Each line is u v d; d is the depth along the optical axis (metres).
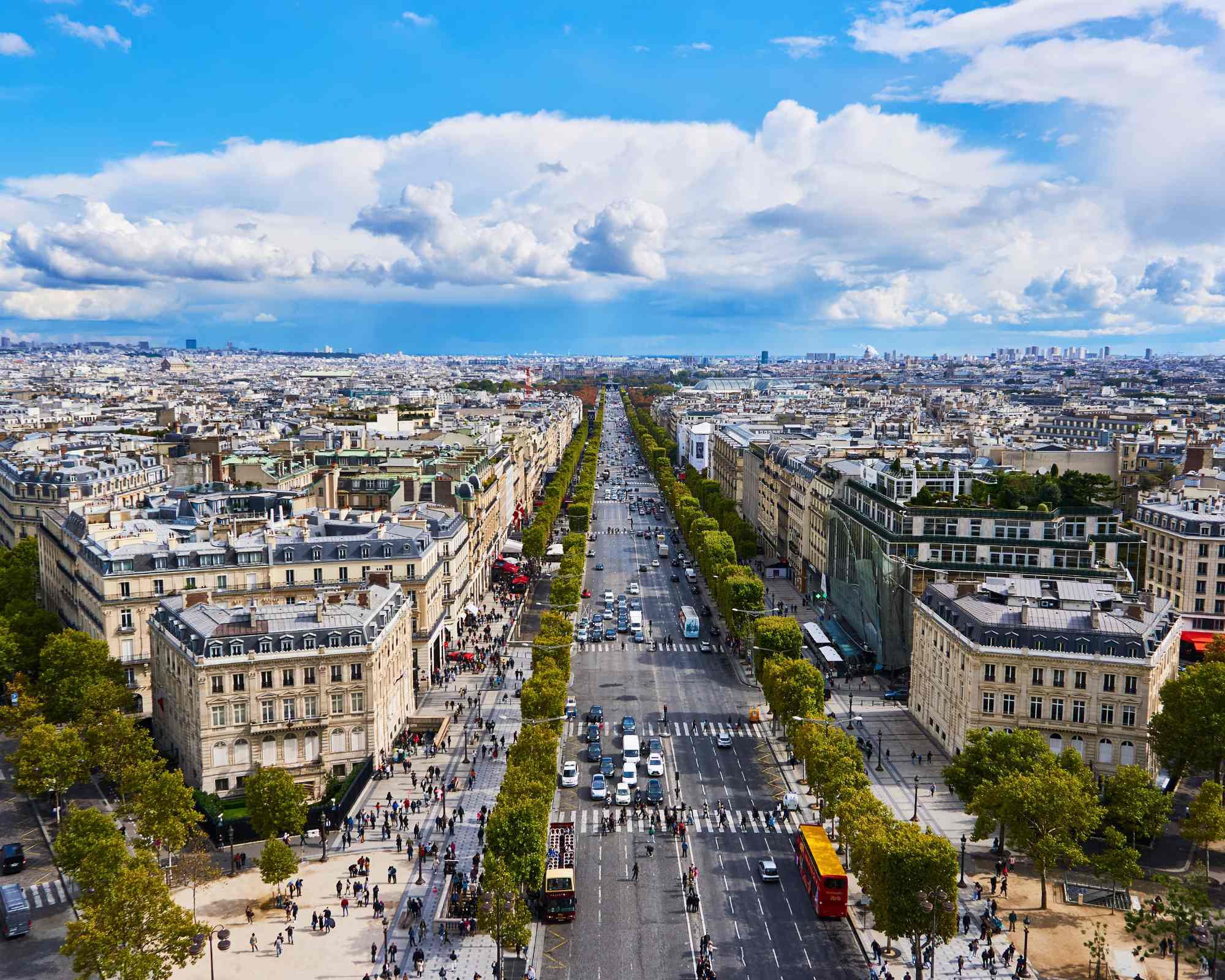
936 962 173.50
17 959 175.38
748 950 177.75
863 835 180.75
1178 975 168.75
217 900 194.50
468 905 188.00
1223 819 190.12
